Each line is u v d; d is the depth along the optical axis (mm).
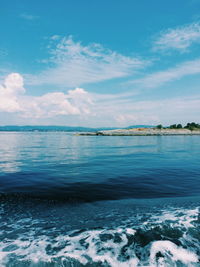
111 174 11453
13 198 7133
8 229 4738
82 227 4762
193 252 3676
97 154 21750
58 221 5176
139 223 4840
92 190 8203
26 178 10336
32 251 3789
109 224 4871
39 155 20891
